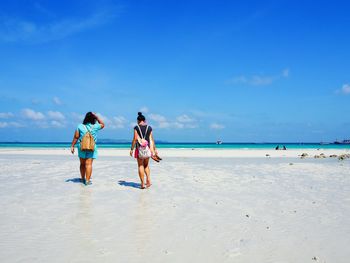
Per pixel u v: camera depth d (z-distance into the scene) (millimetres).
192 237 4902
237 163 19531
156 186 9758
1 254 4145
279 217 6137
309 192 8898
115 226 5441
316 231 5254
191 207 6922
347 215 6312
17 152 32688
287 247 4504
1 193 8430
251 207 6969
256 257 4137
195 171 14227
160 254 4203
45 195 8180
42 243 4570
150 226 5461
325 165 18172
